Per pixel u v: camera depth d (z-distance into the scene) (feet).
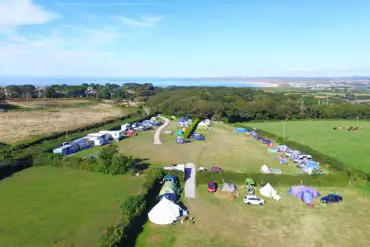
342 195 159.33
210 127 390.01
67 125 362.94
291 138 319.68
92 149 254.27
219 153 250.98
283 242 114.42
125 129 344.08
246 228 124.26
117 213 131.64
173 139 306.35
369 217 135.23
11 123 371.35
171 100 532.32
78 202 143.54
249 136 330.13
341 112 491.72
